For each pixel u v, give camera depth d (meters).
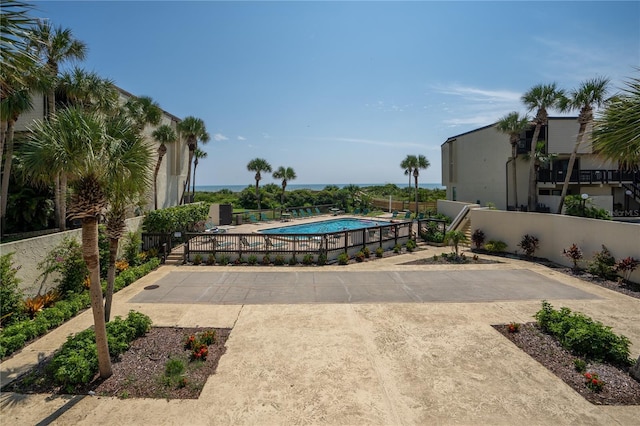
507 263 12.92
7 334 5.96
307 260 12.87
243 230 21.39
